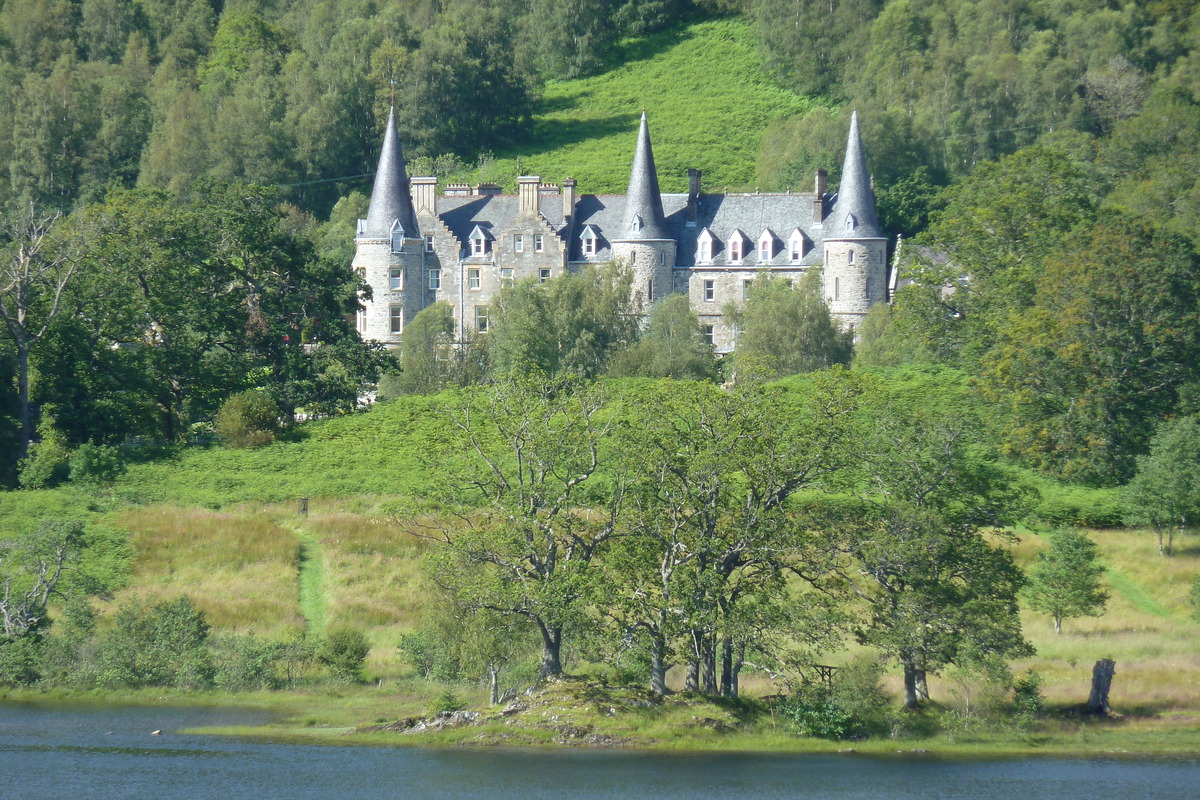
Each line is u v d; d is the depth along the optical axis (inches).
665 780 4896.7
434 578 5590.6
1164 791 4817.9
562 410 6077.8
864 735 5433.1
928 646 5477.4
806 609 5403.5
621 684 5684.1
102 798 4645.7
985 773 5012.3
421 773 4938.5
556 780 4881.9
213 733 5423.2
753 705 5580.7
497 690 5871.1
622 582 5590.6
